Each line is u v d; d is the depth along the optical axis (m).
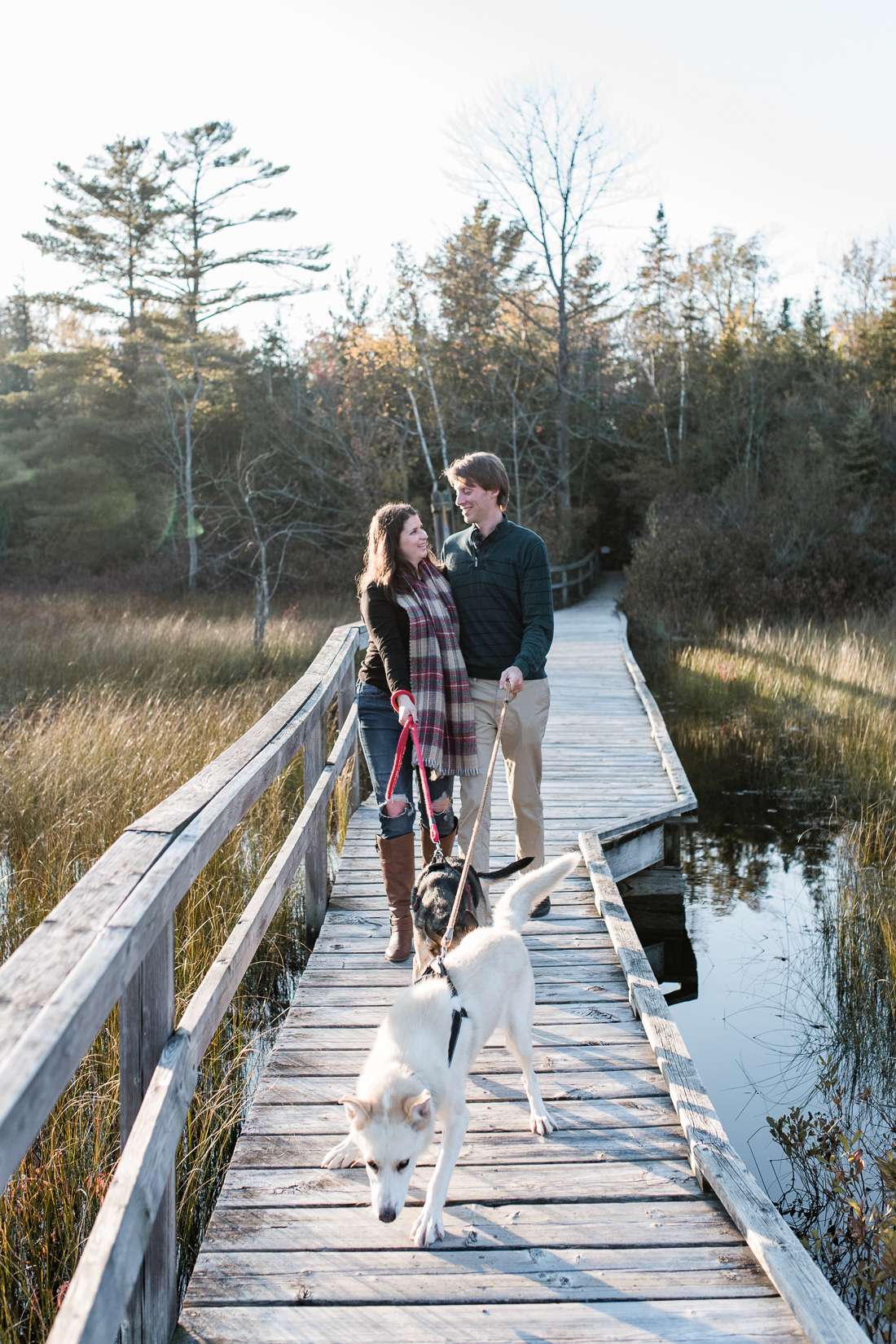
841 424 26.45
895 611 16.58
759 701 11.95
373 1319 2.27
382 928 4.75
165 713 8.33
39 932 1.80
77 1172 3.01
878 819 7.44
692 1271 2.42
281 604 21.34
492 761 3.75
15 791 6.34
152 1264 2.13
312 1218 2.63
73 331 41.03
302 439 27.95
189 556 25.92
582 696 11.30
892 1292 2.68
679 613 19.12
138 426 27.83
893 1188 3.16
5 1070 1.37
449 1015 2.52
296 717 4.14
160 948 2.15
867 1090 4.09
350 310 30.20
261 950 4.93
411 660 3.92
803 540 20.55
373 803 7.08
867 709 10.39
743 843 7.55
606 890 4.96
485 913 3.49
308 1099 3.24
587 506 31.56
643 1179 2.80
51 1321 2.55
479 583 4.09
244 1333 2.22
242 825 5.92
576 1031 3.71
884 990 4.96
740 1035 4.86
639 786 7.23
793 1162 3.66
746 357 32.47
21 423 31.69
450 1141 2.55
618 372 33.50
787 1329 2.22
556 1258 2.47
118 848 2.22
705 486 30.64
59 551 27.55
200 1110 3.25
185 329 28.11
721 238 39.12
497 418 28.72
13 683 10.25
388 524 3.92
